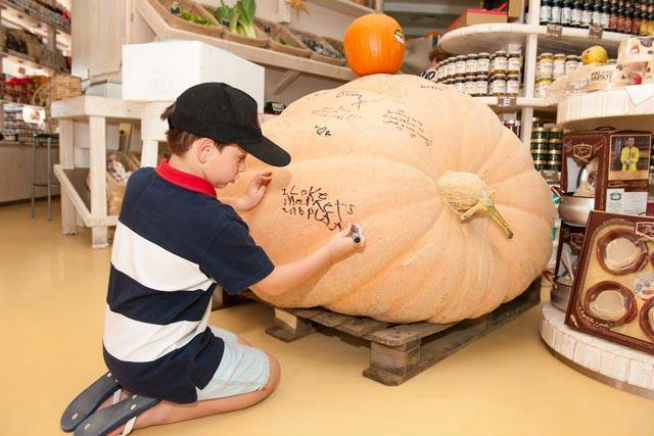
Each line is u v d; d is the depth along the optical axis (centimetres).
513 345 187
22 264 288
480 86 314
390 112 166
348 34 213
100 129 324
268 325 200
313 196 152
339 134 158
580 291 168
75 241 360
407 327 161
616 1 313
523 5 327
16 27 618
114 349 116
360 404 140
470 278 158
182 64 250
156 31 341
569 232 190
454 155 169
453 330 190
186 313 117
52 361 162
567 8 306
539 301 229
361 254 146
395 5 815
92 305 218
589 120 195
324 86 525
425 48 450
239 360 130
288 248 154
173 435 123
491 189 173
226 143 111
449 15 849
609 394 149
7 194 568
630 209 174
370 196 147
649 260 153
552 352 178
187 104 111
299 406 138
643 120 195
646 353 151
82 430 115
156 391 118
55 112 372
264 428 127
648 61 165
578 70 200
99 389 127
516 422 132
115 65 397
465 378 158
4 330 187
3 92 553
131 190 116
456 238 157
